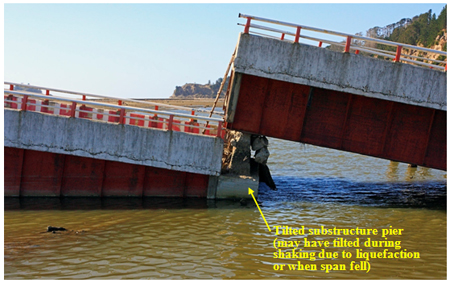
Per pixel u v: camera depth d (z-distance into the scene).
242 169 19.22
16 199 17.39
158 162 17.59
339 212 17.12
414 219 16.33
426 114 18.12
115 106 17.33
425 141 18.28
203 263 11.45
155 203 17.52
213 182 18.45
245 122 18.30
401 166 31.05
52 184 17.84
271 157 34.69
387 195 20.72
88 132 17.30
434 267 11.58
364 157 35.84
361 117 18.28
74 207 16.61
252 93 18.09
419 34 128.00
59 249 12.21
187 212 16.36
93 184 18.11
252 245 12.91
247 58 16.89
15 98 20.86
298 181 24.23
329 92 18.14
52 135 17.19
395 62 16.84
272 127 18.28
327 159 34.28
